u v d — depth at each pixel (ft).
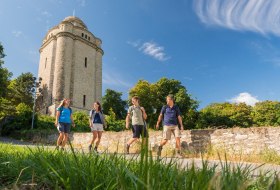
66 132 28.68
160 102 140.56
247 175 6.68
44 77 149.79
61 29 151.74
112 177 6.30
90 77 156.76
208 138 34.83
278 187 4.35
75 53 150.92
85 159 7.85
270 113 175.11
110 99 181.37
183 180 5.58
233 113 169.48
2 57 110.42
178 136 26.94
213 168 6.65
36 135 78.18
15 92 162.30
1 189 7.03
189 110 141.08
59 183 6.89
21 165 8.42
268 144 30.78
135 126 26.78
